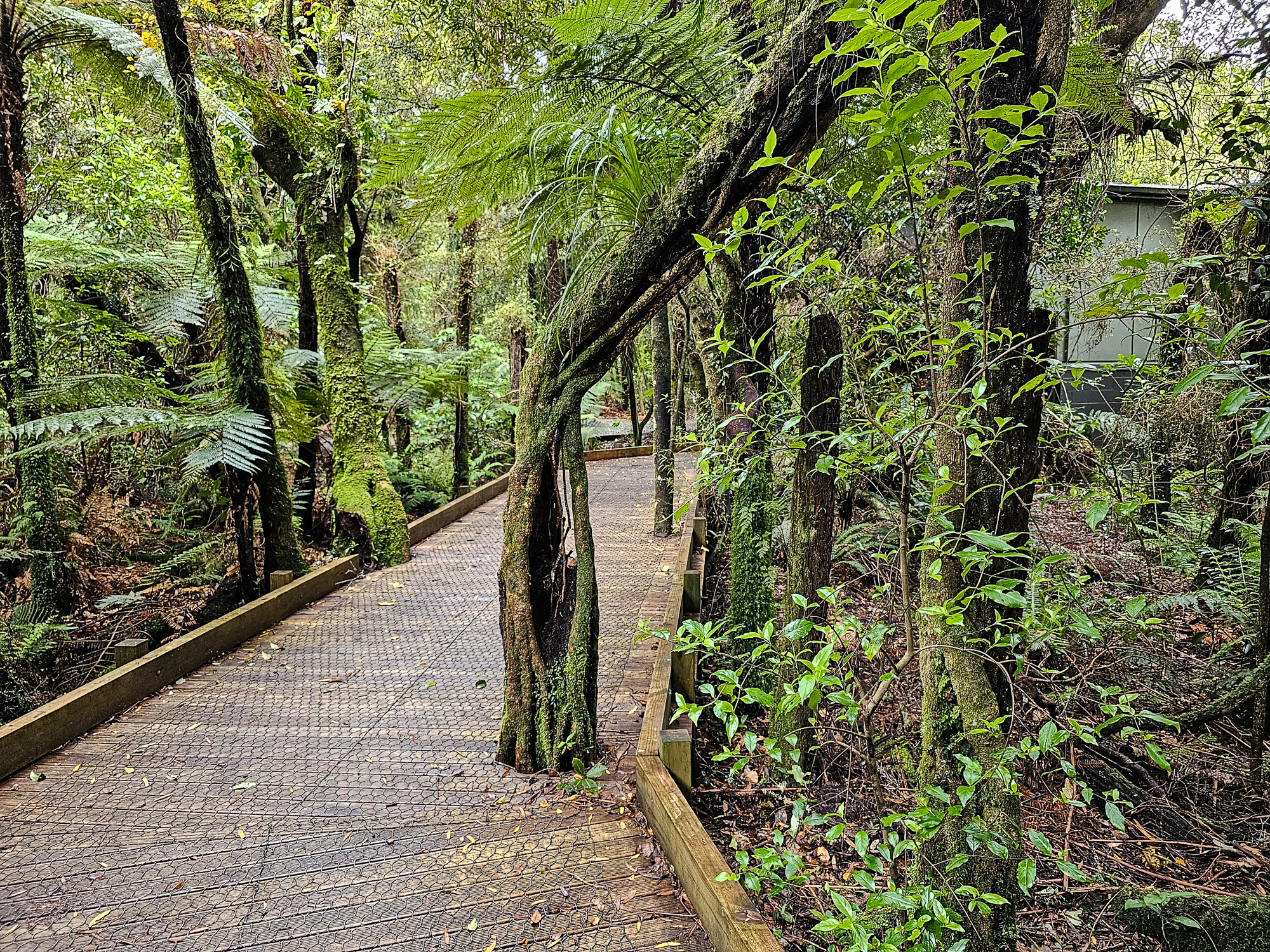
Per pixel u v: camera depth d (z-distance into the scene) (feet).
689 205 7.56
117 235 21.12
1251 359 8.52
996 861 5.43
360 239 21.80
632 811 8.42
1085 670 9.73
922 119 6.56
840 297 8.32
